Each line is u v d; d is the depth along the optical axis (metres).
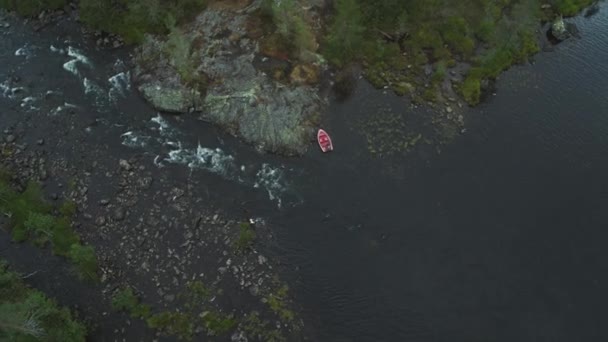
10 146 49.53
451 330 39.66
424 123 51.72
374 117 51.88
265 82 52.03
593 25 63.84
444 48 57.59
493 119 52.91
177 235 43.69
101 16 57.31
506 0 62.78
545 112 53.88
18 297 39.28
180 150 49.44
